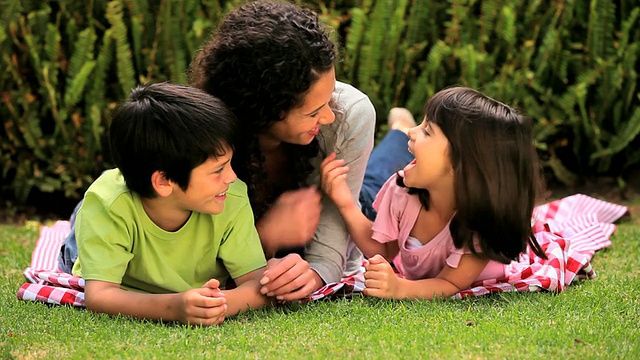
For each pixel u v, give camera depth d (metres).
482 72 4.58
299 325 2.66
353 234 3.17
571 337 2.50
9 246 3.96
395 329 2.60
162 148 2.61
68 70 4.54
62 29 4.57
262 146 3.02
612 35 4.71
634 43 4.59
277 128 2.86
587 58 4.71
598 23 4.62
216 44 2.80
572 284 3.20
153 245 2.84
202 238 2.88
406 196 3.11
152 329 2.62
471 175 2.88
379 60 4.59
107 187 2.81
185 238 2.87
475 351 2.41
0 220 4.63
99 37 4.64
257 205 3.10
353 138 3.13
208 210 2.73
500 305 2.91
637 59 4.75
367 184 3.76
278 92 2.69
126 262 2.82
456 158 2.90
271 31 2.69
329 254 3.14
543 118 4.65
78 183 4.57
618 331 2.56
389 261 3.31
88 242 2.80
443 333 2.54
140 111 2.64
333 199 3.13
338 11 4.66
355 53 4.58
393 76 4.65
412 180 3.00
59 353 2.44
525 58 4.60
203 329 2.62
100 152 4.59
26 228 4.35
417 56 4.72
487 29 4.63
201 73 2.85
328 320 2.71
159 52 4.54
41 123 4.63
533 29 4.70
